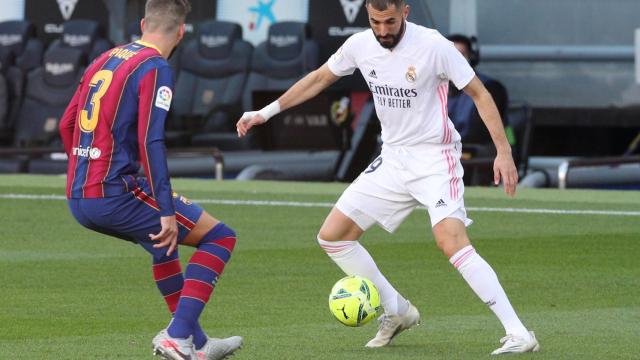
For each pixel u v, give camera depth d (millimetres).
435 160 15008
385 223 15438
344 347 15578
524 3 42562
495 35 42969
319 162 40188
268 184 36312
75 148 14047
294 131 40250
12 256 23156
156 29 14172
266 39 45844
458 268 14898
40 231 26391
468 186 36125
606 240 25391
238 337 14516
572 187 39344
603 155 46125
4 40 48375
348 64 15477
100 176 13852
